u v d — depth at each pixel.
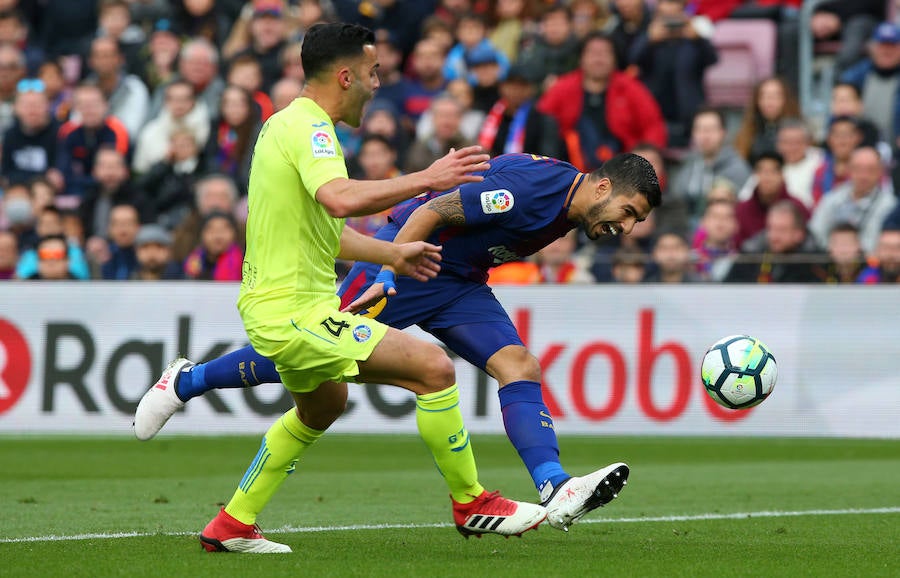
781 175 41.16
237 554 17.44
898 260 37.50
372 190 16.16
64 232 44.19
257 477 17.70
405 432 38.31
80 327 39.47
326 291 17.20
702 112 45.25
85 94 51.28
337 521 22.09
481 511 17.89
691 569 16.27
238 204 44.81
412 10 56.78
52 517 22.23
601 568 16.27
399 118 50.16
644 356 38.00
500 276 40.25
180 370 19.12
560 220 18.94
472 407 38.38
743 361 20.22
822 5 54.16
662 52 50.09
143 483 28.72
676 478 30.27
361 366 17.05
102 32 60.19
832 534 20.52
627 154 18.66
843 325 37.34
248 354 18.73
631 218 18.53
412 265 17.81
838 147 44.25
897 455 35.56
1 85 57.59
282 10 56.06
